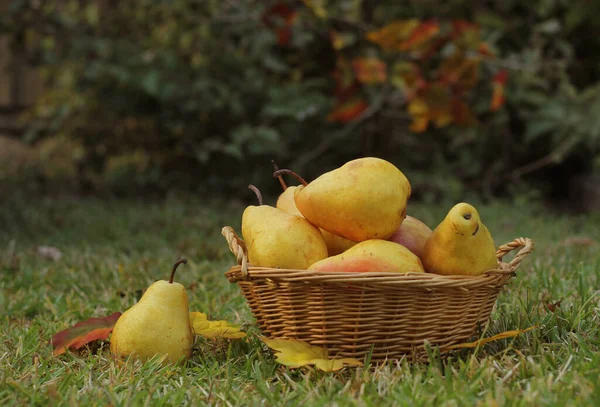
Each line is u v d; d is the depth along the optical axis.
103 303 1.53
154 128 3.13
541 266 1.59
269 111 2.69
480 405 1.13
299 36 2.76
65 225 2.28
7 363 1.27
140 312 1.29
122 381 1.23
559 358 1.24
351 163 1.28
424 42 2.62
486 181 3.14
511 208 2.75
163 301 1.29
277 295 1.25
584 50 3.20
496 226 2.38
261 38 2.77
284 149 2.99
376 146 3.10
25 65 3.38
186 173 3.21
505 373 1.21
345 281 1.21
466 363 1.22
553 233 2.17
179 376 1.25
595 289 1.50
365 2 2.98
